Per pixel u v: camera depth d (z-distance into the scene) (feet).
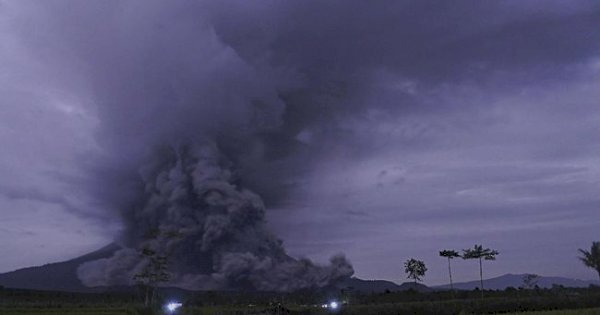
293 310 290.35
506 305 245.45
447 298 311.27
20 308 289.94
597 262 255.70
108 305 335.06
